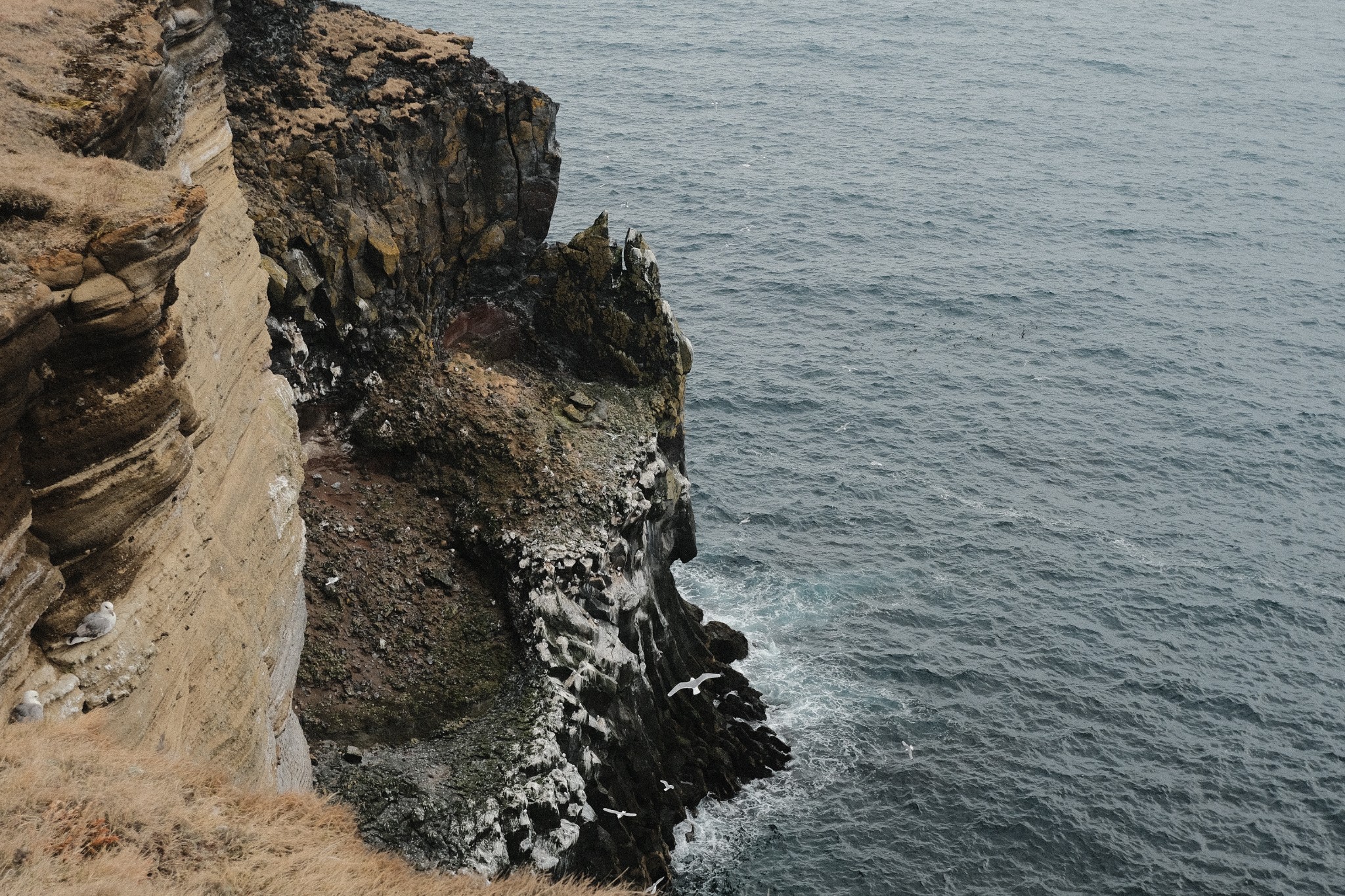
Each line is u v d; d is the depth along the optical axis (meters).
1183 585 78.44
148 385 26.45
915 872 56.38
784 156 157.88
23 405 23.73
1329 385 105.00
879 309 115.06
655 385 65.62
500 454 58.56
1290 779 63.50
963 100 193.00
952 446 92.75
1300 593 78.25
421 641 53.34
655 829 54.75
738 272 120.88
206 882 22.45
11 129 27.16
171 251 26.17
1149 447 94.19
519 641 54.09
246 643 33.91
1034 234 137.00
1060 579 78.38
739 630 71.69
